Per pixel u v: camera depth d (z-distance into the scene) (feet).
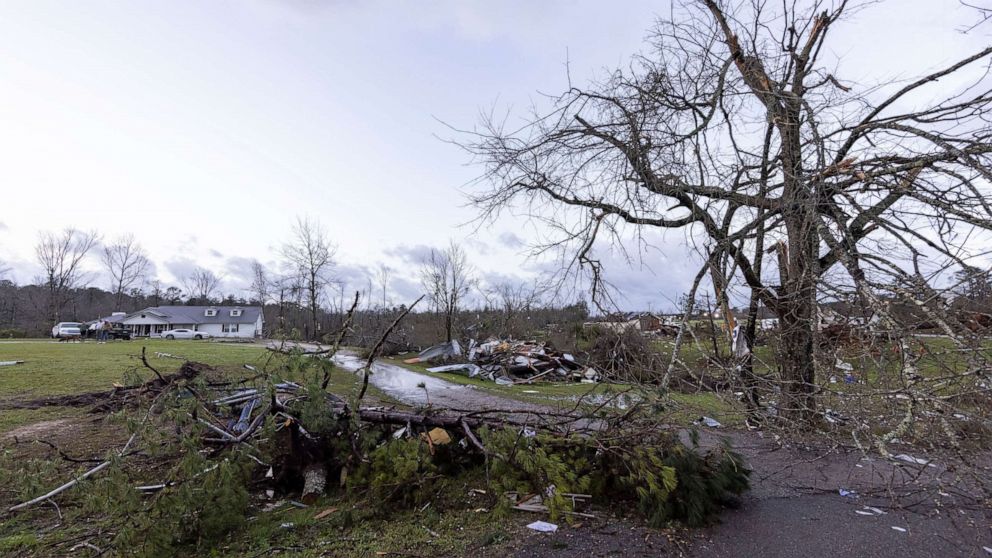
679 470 13.85
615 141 18.40
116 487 11.28
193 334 170.81
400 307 113.91
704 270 16.48
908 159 13.78
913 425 10.28
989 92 13.30
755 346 17.89
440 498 15.20
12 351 66.03
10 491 14.47
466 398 38.34
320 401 15.92
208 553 11.89
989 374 9.57
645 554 11.87
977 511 14.14
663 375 15.39
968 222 11.27
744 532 13.20
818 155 14.52
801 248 14.37
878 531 13.19
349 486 15.35
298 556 11.71
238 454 14.55
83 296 205.77
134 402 19.01
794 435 13.52
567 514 13.83
